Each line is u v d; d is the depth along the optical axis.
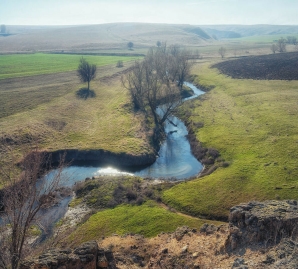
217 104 75.31
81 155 51.09
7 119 63.09
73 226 33.31
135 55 163.38
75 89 89.62
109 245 24.67
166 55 100.50
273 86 85.81
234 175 41.22
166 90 66.88
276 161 43.75
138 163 49.84
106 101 80.00
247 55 157.25
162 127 64.38
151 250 23.31
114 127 61.81
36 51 190.75
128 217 33.91
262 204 19.58
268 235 17.00
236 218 18.98
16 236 16.59
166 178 44.97
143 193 39.69
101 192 40.03
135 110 71.88
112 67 124.25
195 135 59.34
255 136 53.53
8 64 130.62
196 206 35.66
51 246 20.94
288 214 17.50
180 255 19.50
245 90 83.81
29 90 87.88
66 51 191.12
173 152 54.50
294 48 180.50
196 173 46.41
